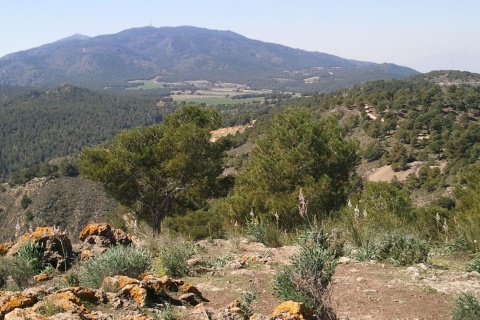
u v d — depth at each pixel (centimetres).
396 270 626
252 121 11544
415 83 13288
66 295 376
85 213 6053
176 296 475
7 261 541
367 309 466
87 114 19512
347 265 660
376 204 995
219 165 2173
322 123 1750
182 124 2078
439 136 6419
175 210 2208
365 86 12094
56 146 15850
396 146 6250
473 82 14138
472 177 1276
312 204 1354
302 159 1578
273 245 876
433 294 513
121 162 1891
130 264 518
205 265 678
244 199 1535
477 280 564
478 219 796
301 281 433
